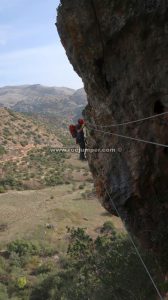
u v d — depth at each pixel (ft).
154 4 29.12
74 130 49.96
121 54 33.55
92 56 35.32
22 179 297.12
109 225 171.83
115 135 38.01
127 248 62.80
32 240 165.68
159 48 30.09
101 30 33.50
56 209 205.98
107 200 44.27
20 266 142.20
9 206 225.76
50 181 293.84
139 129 35.04
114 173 40.06
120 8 31.37
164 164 36.29
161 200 38.83
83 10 33.40
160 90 31.24
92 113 41.39
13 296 116.98
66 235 172.76
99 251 68.08
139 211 40.06
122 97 35.06
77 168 328.90
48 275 124.47
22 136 382.42
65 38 36.68
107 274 61.82
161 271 48.06
